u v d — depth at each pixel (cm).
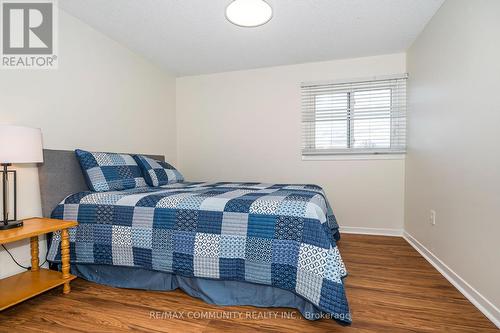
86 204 179
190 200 163
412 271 197
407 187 287
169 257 157
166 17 223
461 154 172
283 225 140
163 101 343
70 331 127
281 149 335
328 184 321
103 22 230
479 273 150
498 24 136
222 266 148
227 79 353
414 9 212
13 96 180
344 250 247
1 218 171
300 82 326
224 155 356
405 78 293
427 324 131
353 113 312
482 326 130
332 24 235
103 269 177
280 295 145
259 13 188
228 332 125
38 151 163
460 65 174
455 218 179
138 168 248
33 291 149
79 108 226
